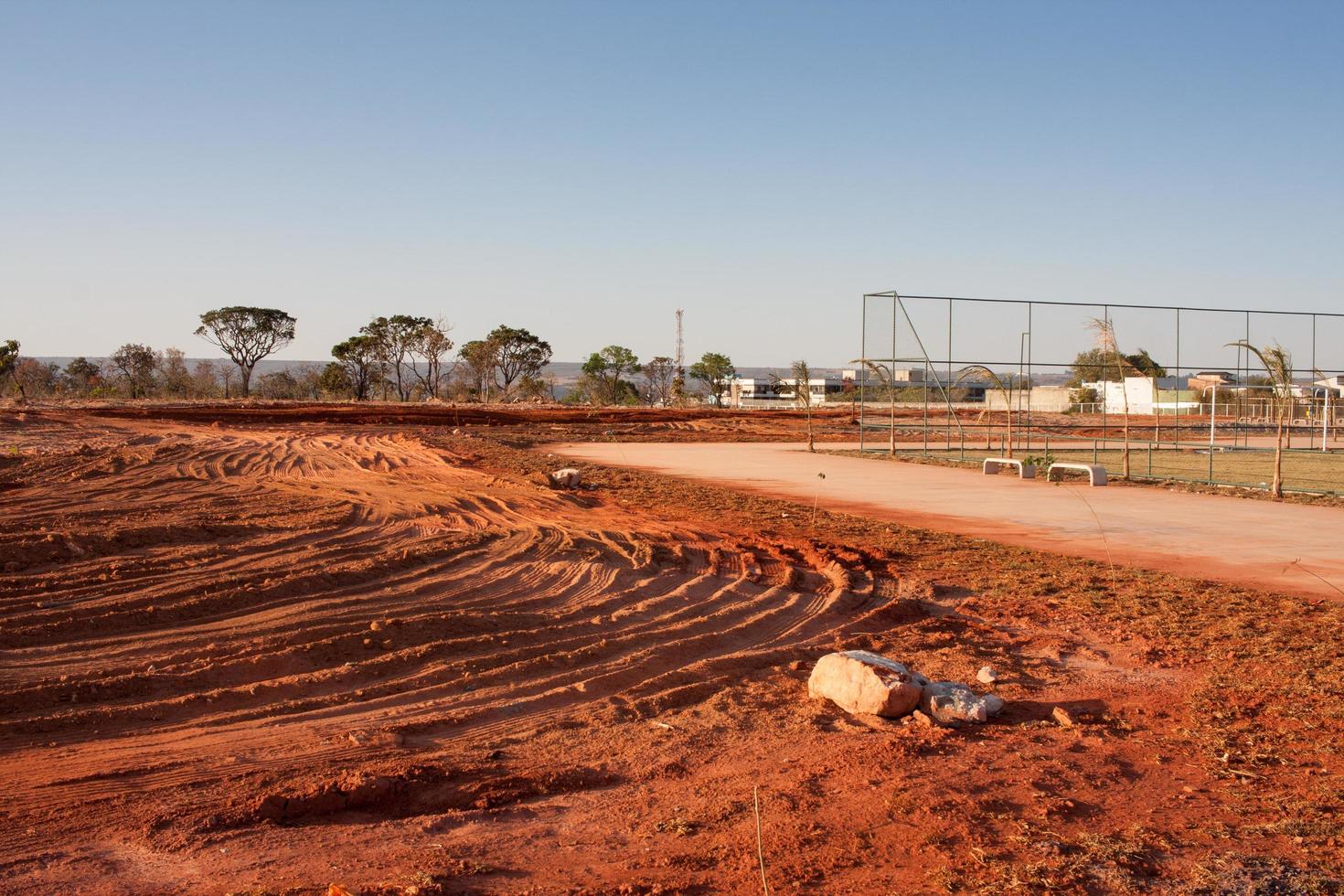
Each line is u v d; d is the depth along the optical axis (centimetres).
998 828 496
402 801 528
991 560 1321
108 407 4725
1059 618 999
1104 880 440
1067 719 672
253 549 1134
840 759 596
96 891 405
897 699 681
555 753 608
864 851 468
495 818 505
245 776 544
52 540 1064
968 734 650
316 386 8350
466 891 416
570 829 493
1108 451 3591
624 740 635
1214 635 923
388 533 1299
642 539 1362
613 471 2589
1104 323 2841
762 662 828
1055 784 557
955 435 4500
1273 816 517
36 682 672
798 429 4947
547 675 770
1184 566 1291
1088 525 1672
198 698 672
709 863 453
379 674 749
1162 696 741
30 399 5616
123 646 765
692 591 1086
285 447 2908
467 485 2039
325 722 644
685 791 548
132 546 1119
